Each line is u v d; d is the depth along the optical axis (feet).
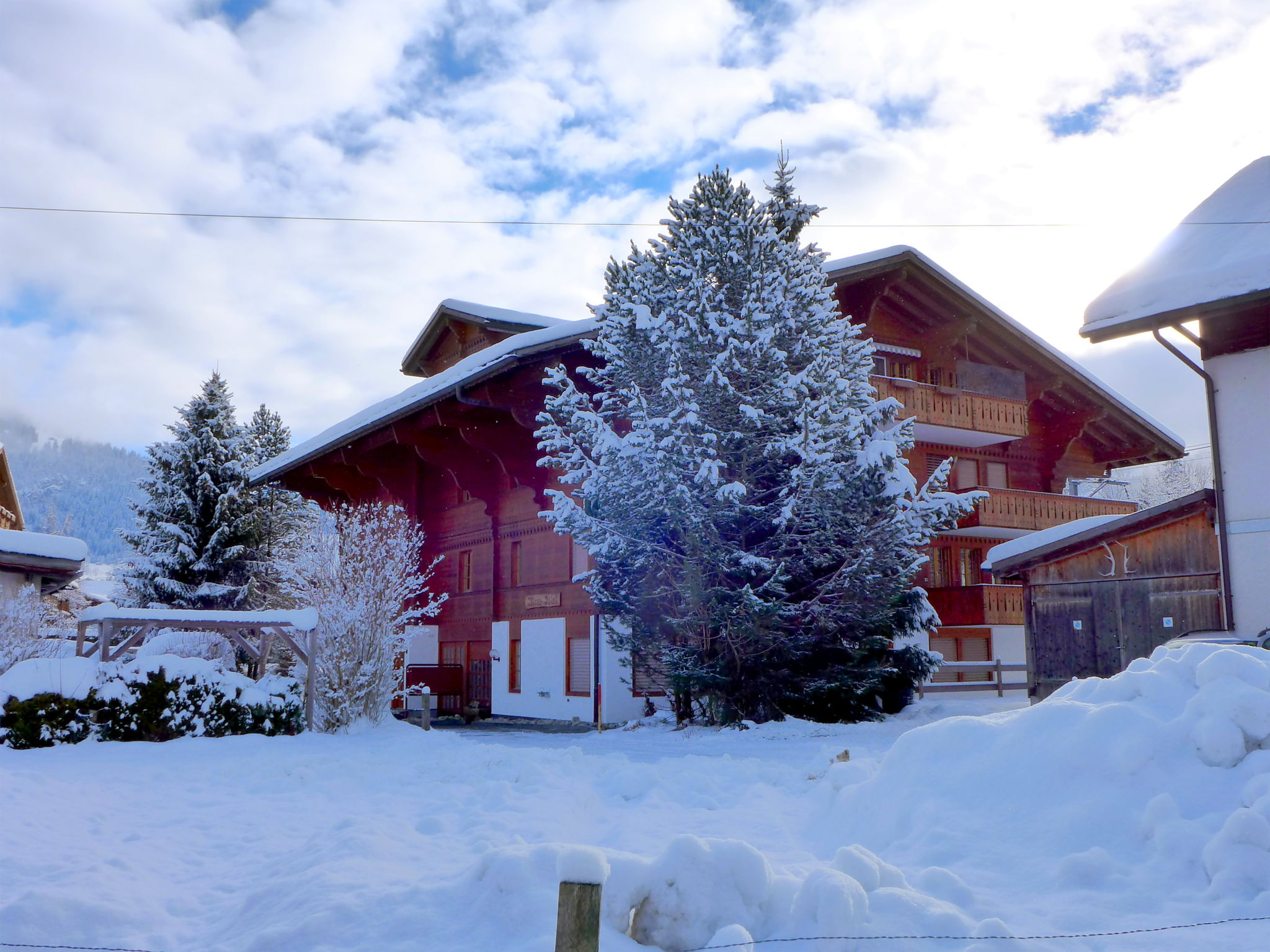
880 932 15.30
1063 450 117.60
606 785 34.09
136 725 54.13
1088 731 22.59
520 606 94.53
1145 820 20.21
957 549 109.19
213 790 35.86
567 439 71.10
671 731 67.97
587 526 69.26
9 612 69.56
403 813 29.37
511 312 113.91
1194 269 61.36
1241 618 59.31
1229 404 60.70
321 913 16.70
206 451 128.36
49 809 29.78
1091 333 63.16
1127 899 18.10
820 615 65.77
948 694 95.66
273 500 130.11
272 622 58.80
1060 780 22.11
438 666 101.19
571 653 86.89
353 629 60.90
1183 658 23.85
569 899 12.81
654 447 64.08
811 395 68.39
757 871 16.11
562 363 79.56
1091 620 68.80
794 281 69.46
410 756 43.29
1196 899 17.85
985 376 108.58
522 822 26.11
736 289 70.54
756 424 65.46
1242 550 59.57
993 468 114.52
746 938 14.29
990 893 18.95
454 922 16.12
